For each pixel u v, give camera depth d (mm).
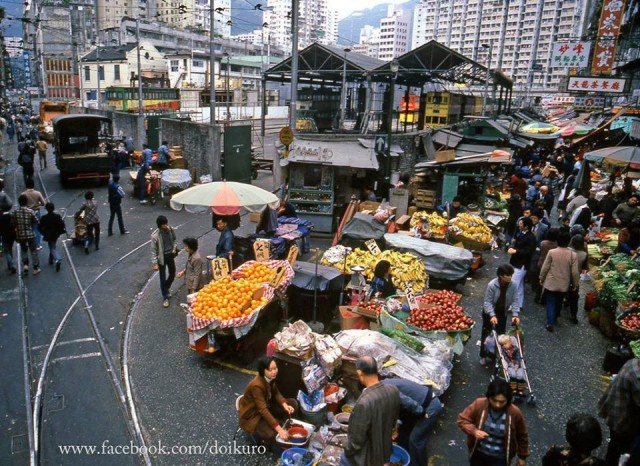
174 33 78250
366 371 4574
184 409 6926
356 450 4305
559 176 26109
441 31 177000
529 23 153125
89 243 13648
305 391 6668
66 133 22906
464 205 17031
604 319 9328
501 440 4672
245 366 8086
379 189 17062
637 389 4832
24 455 6016
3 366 7918
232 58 70062
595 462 4008
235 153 22703
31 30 87625
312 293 9109
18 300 10383
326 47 30656
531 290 11641
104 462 5902
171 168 23188
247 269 9336
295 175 16078
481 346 8172
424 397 5191
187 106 57062
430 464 5848
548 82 149000
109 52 61594
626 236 11891
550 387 7539
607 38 24188
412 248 11523
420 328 7555
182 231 15992
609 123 22250
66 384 7465
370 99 32281
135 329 9273
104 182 23344
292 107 16828
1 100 61250
